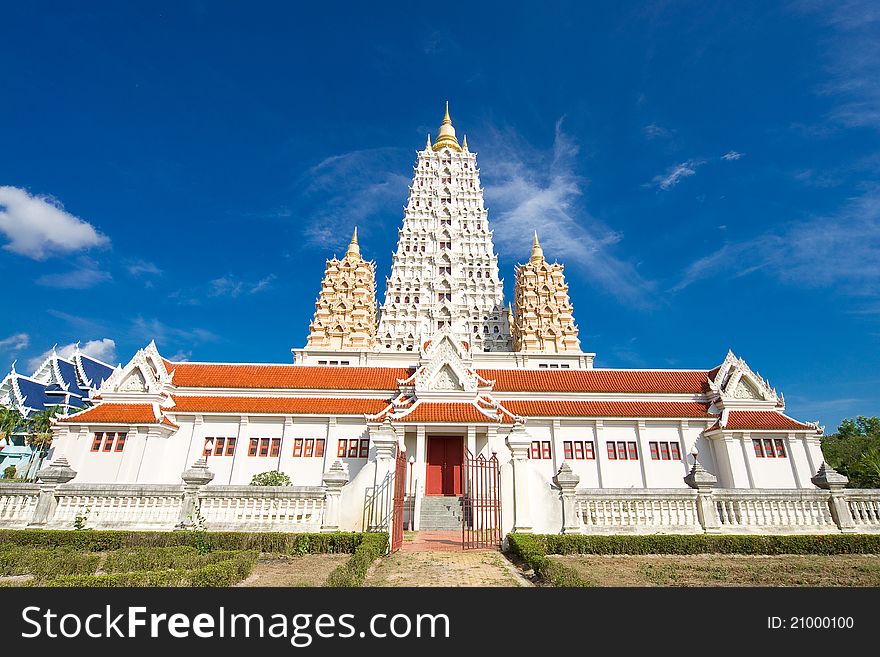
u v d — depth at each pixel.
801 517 21.39
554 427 41.91
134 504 20.27
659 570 15.70
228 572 13.10
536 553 15.38
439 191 93.38
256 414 41.00
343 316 79.06
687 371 48.81
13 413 69.19
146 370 41.38
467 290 85.81
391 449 21.41
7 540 18.45
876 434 66.06
